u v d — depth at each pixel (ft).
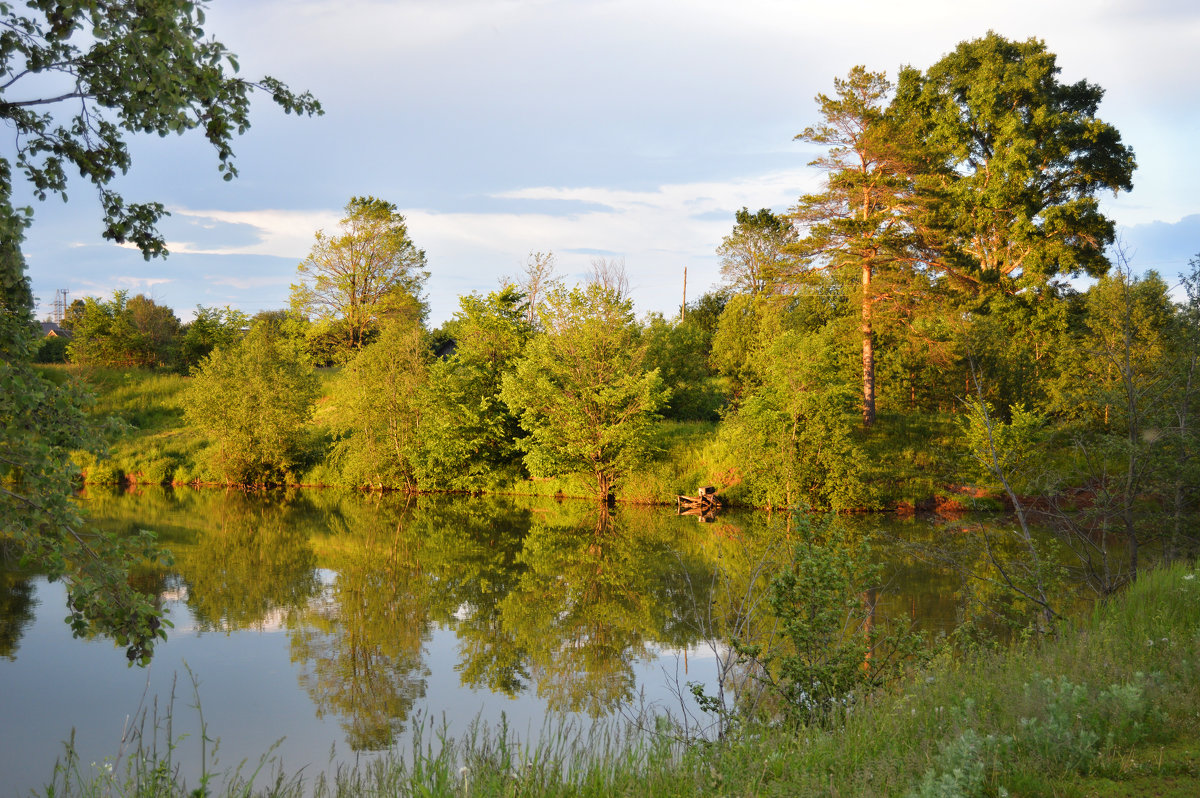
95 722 37.58
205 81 21.20
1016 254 151.94
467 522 102.27
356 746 34.55
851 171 125.29
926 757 16.88
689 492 118.42
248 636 52.39
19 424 19.88
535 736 33.22
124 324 204.13
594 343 122.11
